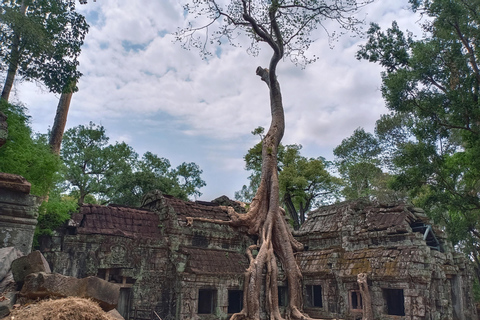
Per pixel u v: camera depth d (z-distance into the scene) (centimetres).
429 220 2552
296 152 4053
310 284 2725
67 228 2103
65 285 693
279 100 2123
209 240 2506
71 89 2173
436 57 2061
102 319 637
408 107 2167
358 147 4422
